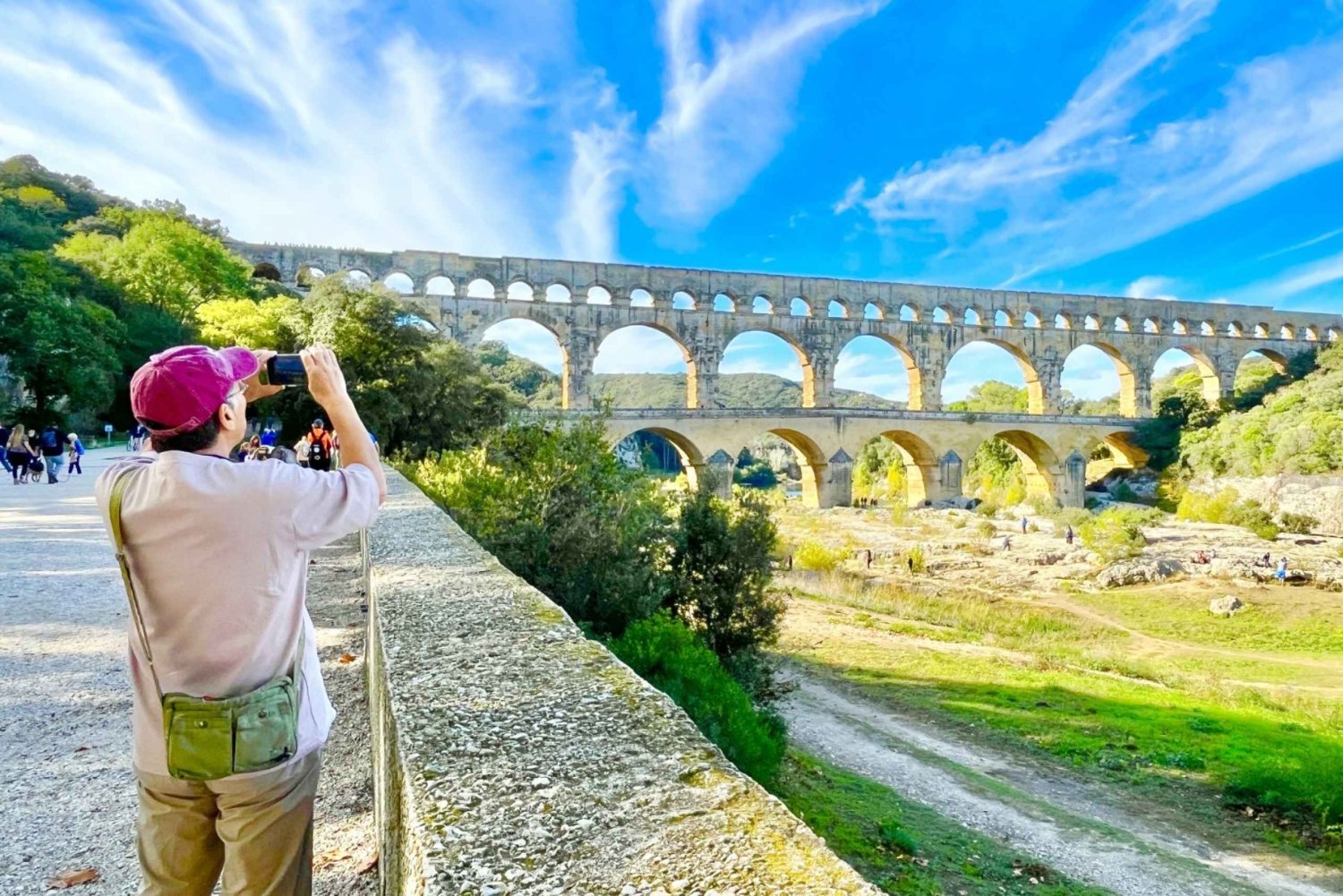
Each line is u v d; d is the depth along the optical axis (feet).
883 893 5.44
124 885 13.34
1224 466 255.50
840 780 52.65
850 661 92.94
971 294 280.92
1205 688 85.66
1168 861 44.16
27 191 262.88
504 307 233.55
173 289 197.16
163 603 7.62
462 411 127.03
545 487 62.39
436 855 6.10
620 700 9.67
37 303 154.20
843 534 194.80
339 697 23.21
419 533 24.64
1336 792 50.21
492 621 13.52
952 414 259.60
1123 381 299.99
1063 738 67.00
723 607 72.23
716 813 6.81
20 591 34.78
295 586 8.21
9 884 13.25
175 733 7.48
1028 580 143.02
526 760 7.88
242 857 7.91
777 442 555.69
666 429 230.48
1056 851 44.52
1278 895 41.06
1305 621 114.32
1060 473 272.51
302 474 8.19
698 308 253.85
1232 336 306.55
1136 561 143.23
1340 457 221.66
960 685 84.43
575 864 5.95
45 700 22.02
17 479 86.53
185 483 7.52
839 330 265.75
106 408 168.96
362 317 118.62
